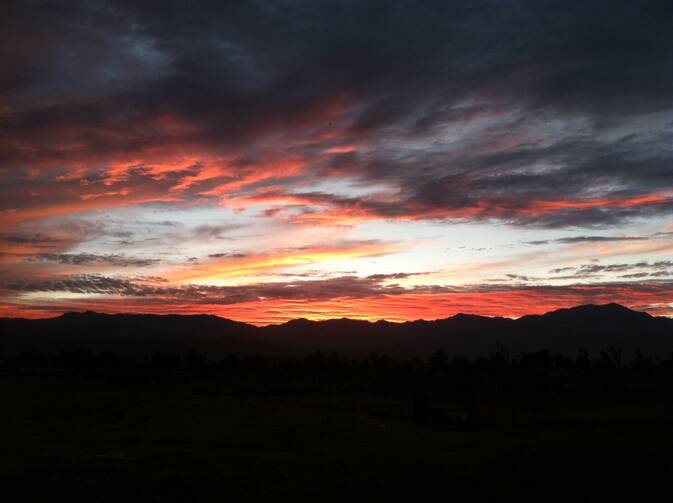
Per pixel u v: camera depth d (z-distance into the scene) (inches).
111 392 2568.9
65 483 729.0
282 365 5036.9
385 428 1481.3
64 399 2161.7
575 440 1021.8
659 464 740.0
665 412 1818.4
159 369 3946.9
